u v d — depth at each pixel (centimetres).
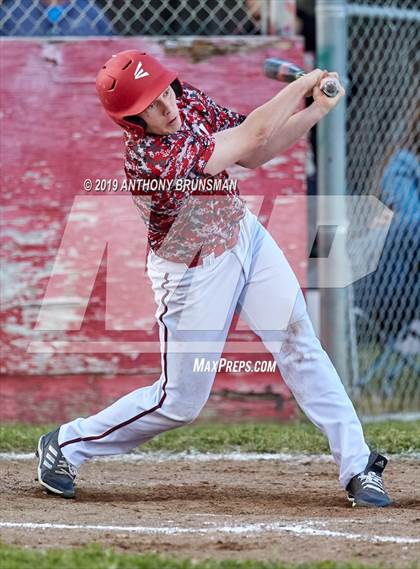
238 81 2252
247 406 2314
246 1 2352
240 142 1389
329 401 1528
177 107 1398
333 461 1934
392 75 2530
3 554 1168
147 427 1550
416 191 2531
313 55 2623
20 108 2250
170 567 1123
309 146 2680
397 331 2614
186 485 1719
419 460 1938
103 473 1820
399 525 1387
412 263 2580
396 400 2550
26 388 2302
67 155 2258
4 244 2272
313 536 1320
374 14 2358
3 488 1648
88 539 1288
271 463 1920
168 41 2241
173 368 1502
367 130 2506
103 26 2364
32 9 2328
